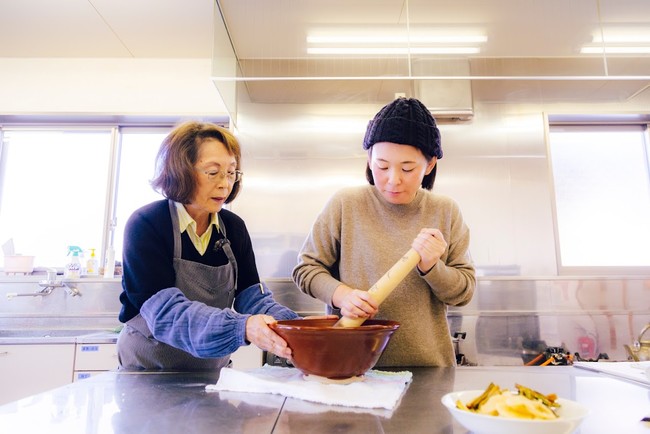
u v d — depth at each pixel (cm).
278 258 265
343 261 116
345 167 274
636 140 293
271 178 273
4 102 293
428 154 102
